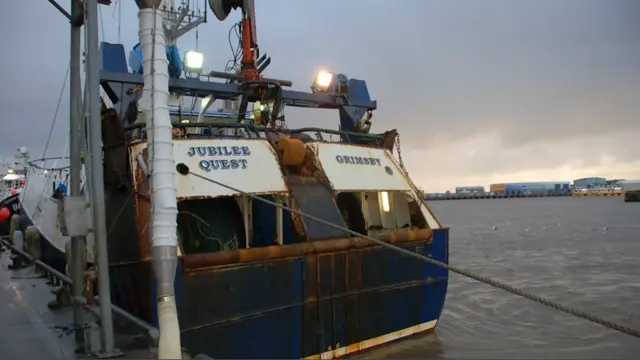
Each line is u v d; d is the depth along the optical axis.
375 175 8.73
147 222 6.24
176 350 4.23
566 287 16.31
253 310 6.42
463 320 11.72
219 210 7.72
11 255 13.38
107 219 7.23
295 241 7.29
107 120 7.14
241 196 7.04
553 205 133.75
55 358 4.93
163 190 4.54
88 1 4.52
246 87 9.53
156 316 5.90
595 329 10.88
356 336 7.43
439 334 9.96
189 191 6.59
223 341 6.16
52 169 12.31
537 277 18.67
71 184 5.61
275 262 6.62
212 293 6.11
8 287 9.20
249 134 8.21
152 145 4.62
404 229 9.02
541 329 10.90
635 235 37.81
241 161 7.27
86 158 4.95
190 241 7.32
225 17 10.35
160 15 4.75
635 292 15.17
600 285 16.56
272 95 9.50
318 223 7.32
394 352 7.91
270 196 7.73
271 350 6.57
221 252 6.21
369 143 10.19
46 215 11.95
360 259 7.49
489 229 50.16
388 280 7.89
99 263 4.77
